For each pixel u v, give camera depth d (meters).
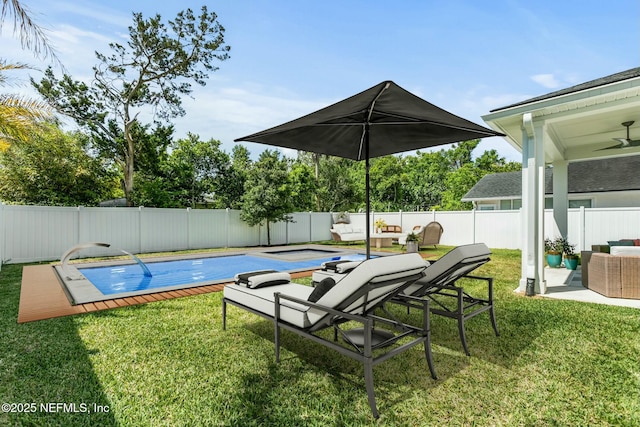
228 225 14.27
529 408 2.37
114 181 17.31
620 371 2.90
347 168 30.03
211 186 21.88
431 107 3.17
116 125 16.47
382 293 2.95
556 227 9.55
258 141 4.40
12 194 12.54
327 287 3.00
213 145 22.77
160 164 18.91
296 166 21.75
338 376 2.83
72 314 4.49
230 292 3.89
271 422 2.21
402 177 31.25
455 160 37.41
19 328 3.92
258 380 2.75
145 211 12.10
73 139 14.78
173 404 2.41
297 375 2.84
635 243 7.33
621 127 6.90
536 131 5.85
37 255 9.97
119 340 3.57
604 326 4.05
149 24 15.70
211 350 3.34
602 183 15.34
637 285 5.36
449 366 3.02
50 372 2.85
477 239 14.01
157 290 5.91
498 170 31.08
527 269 5.88
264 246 15.12
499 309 4.84
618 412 2.31
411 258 2.91
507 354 3.27
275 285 4.02
